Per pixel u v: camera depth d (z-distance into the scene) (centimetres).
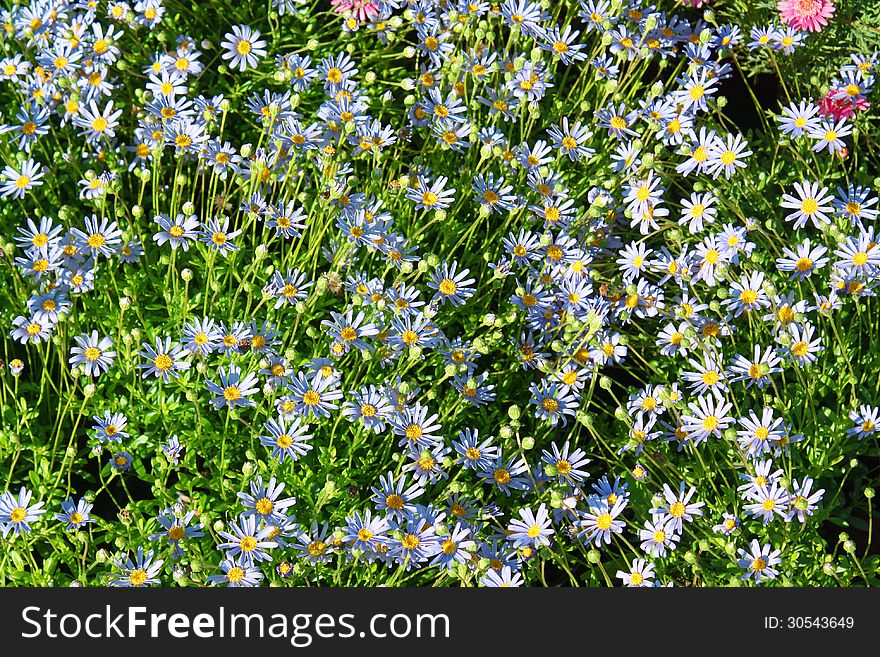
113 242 115
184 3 134
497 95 127
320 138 123
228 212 123
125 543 107
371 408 112
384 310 115
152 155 118
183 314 115
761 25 140
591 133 127
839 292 123
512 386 121
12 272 113
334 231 122
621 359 125
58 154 123
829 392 122
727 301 118
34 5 122
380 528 108
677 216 131
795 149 131
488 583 108
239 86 129
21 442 112
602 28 131
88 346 111
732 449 115
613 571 115
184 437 114
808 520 115
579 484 114
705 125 134
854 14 137
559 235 121
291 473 113
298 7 136
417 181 123
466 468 112
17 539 109
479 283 124
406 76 133
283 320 118
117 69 125
